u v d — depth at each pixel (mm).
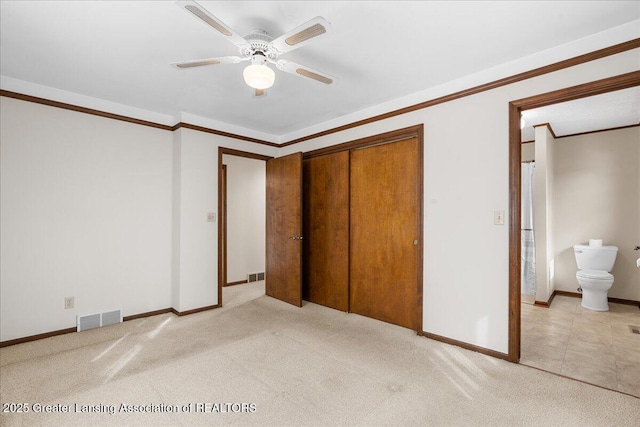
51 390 2041
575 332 3088
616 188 4137
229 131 4078
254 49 1938
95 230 3227
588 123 3938
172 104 3391
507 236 2455
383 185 3439
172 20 1922
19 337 2797
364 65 2510
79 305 3117
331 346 2736
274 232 4438
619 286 4121
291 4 1775
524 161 4582
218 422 1735
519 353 2461
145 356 2537
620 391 2039
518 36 2100
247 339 2896
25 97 2820
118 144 3385
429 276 2920
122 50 2283
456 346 2721
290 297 4129
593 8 1808
